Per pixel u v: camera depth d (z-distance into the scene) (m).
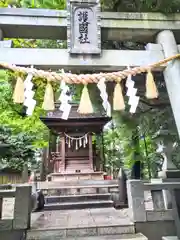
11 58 3.11
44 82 5.37
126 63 3.30
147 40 3.75
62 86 3.00
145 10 3.73
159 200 4.57
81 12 3.36
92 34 3.31
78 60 3.23
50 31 3.45
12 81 5.37
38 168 14.10
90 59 3.26
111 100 4.97
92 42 3.28
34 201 6.13
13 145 10.69
